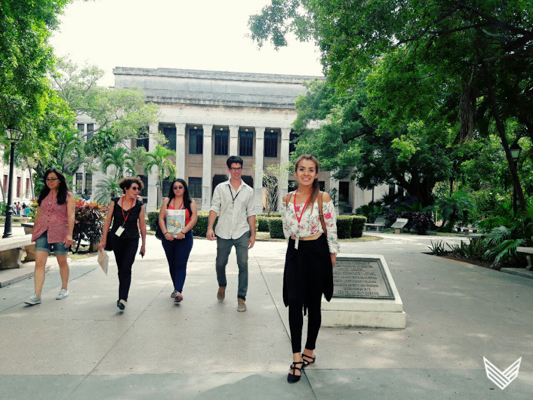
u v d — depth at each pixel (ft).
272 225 59.93
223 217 17.48
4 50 33.12
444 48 36.17
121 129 118.52
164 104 149.48
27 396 9.07
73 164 117.19
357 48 36.19
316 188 11.30
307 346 11.20
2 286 21.16
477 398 9.28
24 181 148.25
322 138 94.84
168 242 18.98
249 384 9.89
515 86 38.86
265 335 13.76
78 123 153.28
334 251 11.27
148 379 10.09
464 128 36.73
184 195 19.08
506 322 15.88
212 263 30.68
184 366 10.96
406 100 39.73
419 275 27.37
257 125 152.56
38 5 36.09
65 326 14.48
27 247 29.48
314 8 35.06
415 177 101.50
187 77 159.12
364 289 15.93
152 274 25.70
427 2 32.09
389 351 12.42
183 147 150.30
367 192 152.46
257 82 161.68
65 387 9.56
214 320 15.51
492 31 35.27
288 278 11.11
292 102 155.63
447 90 42.60
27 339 13.04
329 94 107.14
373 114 44.01
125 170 120.88
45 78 42.42
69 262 30.12
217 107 151.74
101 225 36.42
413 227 88.48
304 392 9.49
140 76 157.28
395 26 32.94
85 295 19.54
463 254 38.22
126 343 12.76
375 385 9.91
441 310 17.79
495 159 67.46
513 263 32.09
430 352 12.36
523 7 29.45
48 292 20.10
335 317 15.10
